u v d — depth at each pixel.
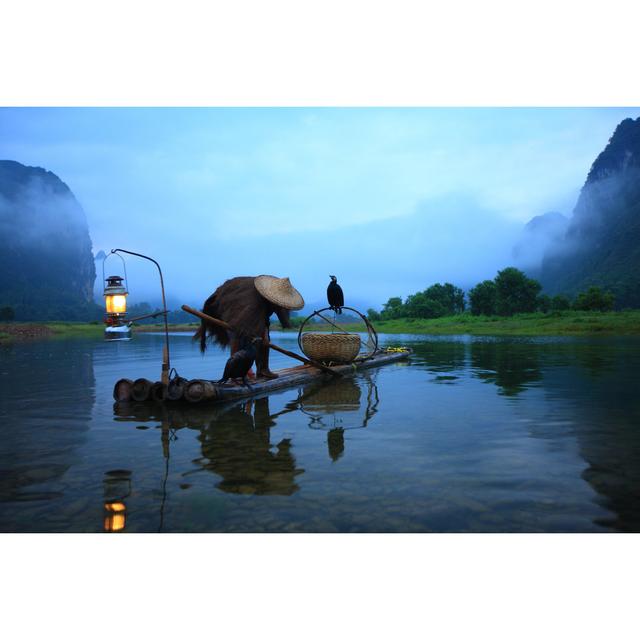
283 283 6.28
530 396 5.54
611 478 2.80
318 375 7.16
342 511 2.35
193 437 3.81
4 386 6.64
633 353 11.04
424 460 3.16
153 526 2.22
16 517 2.33
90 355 12.04
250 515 2.32
